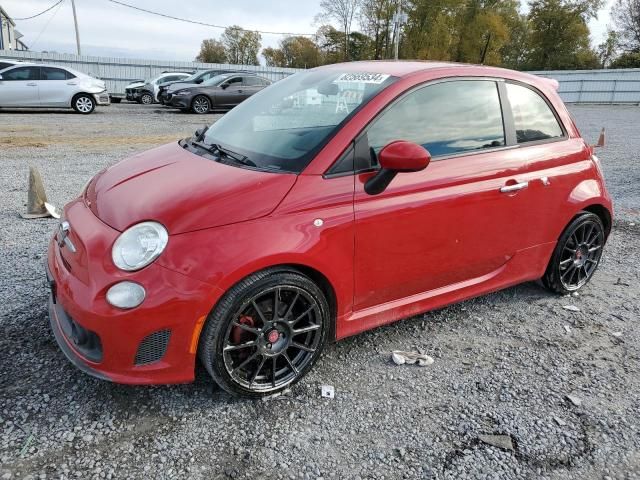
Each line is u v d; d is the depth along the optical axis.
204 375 2.78
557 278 3.87
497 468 2.25
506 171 3.26
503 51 63.16
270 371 2.64
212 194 2.40
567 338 3.39
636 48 51.69
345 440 2.37
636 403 2.75
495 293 4.02
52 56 27.47
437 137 3.02
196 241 2.27
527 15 59.34
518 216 3.38
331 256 2.58
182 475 2.12
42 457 2.16
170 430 2.36
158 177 2.72
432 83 3.04
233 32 64.88
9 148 9.16
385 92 2.85
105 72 29.11
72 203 2.94
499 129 3.32
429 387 2.79
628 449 2.41
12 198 5.96
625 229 5.77
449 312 3.66
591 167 3.85
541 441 2.43
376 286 2.85
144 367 2.31
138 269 2.23
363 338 3.24
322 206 2.54
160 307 2.22
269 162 2.68
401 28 54.09
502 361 3.08
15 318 3.18
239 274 2.30
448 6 52.09
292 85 3.48
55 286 2.51
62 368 2.74
